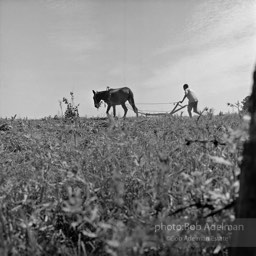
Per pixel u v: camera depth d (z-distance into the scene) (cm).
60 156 510
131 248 205
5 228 284
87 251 276
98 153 473
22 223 274
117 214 294
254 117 186
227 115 907
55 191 348
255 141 170
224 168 355
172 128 702
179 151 450
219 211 225
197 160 388
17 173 479
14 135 785
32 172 446
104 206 318
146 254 250
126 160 420
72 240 300
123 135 502
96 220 258
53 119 1122
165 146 504
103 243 262
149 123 912
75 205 243
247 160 175
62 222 313
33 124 1015
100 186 348
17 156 604
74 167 418
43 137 693
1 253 244
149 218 251
